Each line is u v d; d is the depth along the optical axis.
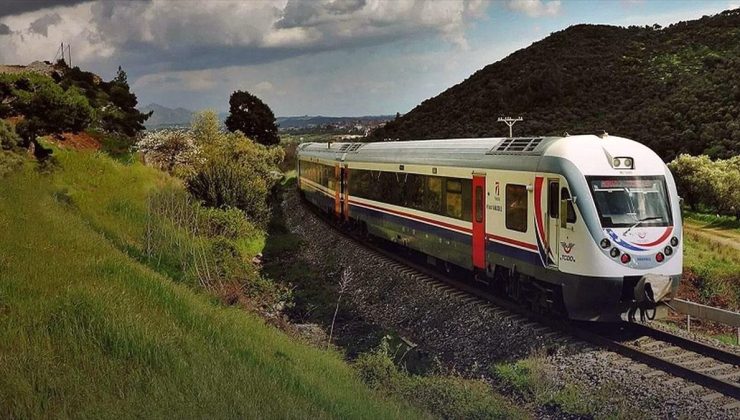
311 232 29.53
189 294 13.12
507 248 14.36
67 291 9.93
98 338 8.52
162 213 21.94
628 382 10.20
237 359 9.02
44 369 7.34
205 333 10.07
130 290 11.16
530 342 12.47
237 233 25.03
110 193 23.50
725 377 10.14
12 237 13.41
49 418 6.37
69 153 26.55
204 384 7.68
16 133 22.75
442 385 10.79
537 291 13.80
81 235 15.18
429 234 18.58
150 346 8.47
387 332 15.41
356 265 21.53
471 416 9.73
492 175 14.89
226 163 29.27
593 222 11.88
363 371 11.94
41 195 18.89
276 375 8.82
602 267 11.80
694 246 24.92
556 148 12.89
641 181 12.29
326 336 15.80
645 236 11.96
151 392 7.26
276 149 54.56
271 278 21.23
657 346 11.70
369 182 23.88
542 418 9.84
